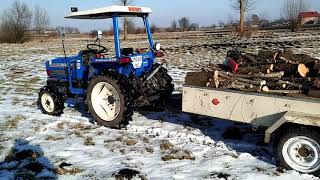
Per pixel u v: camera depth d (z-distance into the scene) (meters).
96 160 4.89
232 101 4.73
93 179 4.33
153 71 6.41
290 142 4.24
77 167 4.68
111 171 4.53
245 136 5.62
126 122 6.05
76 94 7.11
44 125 6.56
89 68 6.68
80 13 6.30
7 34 41.69
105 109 6.30
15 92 9.99
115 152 5.15
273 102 4.37
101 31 6.97
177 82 10.17
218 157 4.81
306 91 4.50
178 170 4.48
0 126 6.59
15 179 4.43
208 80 5.12
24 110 7.75
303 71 4.97
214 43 25.47
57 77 7.42
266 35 30.91
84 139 5.73
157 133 5.90
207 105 4.99
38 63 17.53
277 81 4.90
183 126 6.20
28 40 43.00
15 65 16.91
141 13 6.54
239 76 5.15
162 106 6.86
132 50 6.71
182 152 5.04
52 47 29.44
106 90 6.32
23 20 42.69
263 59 5.57
